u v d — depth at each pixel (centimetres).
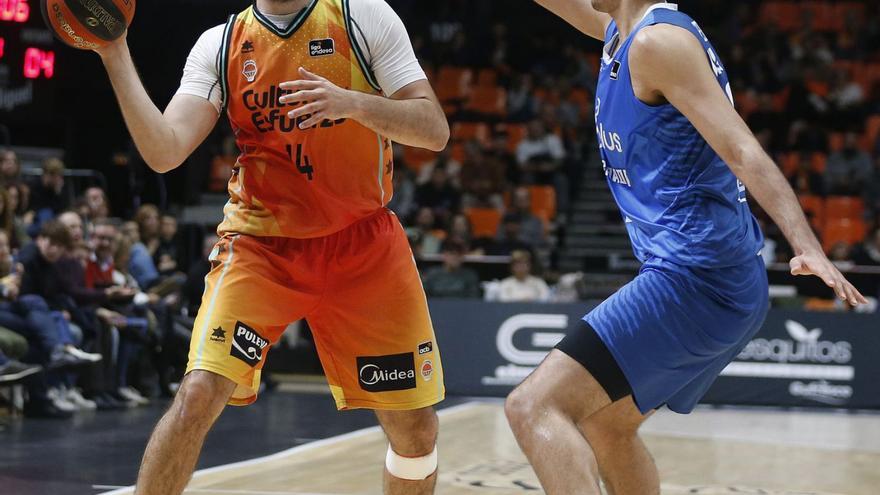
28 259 954
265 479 694
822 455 846
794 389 1166
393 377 422
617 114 362
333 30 400
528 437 343
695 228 354
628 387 353
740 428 998
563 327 1196
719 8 2219
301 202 405
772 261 1523
